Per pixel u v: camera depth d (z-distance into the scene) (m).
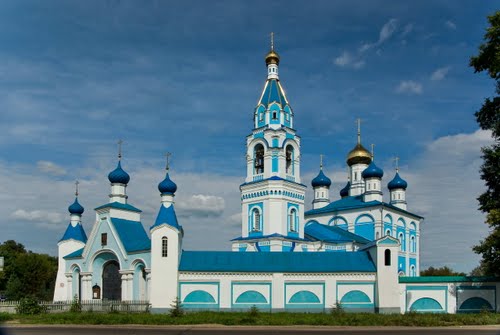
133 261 53.75
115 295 57.03
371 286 49.03
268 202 64.69
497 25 41.84
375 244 49.56
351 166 91.31
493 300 47.62
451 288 48.53
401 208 87.62
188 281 48.88
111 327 34.78
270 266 49.75
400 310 47.91
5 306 45.84
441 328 34.38
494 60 41.81
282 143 66.81
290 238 64.19
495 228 42.50
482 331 32.22
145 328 34.09
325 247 68.56
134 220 60.50
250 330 32.97
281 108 68.12
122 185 62.06
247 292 49.00
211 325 36.00
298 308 48.62
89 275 57.94
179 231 49.94
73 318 38.69
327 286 49.09
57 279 63.19
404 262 83.94
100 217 58.94
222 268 49.22
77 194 67.25
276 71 71.12
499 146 44.34
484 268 47.53
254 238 64.81
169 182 52.78
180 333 30.89
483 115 45.44
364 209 80.31
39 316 41.34
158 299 47.78
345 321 37.31
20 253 111.81
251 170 68.38
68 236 64.88
